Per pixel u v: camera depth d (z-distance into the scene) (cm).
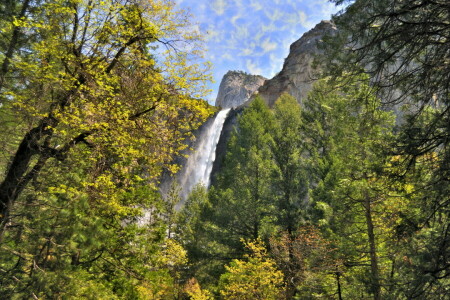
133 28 937
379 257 1256
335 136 2577
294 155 2534
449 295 539
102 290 795
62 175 782
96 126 805
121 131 869
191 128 1051
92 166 882
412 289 577
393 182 676
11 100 749
